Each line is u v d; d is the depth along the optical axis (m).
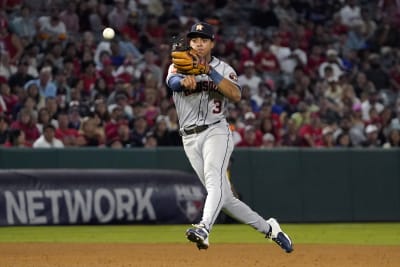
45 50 61.88
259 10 76.75
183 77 26.03
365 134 63.84
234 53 69.56
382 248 35.00
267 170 54.03
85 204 48.53
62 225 48.06
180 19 72.88
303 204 54.62
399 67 74.94
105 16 67.56
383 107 67.94
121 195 49.38
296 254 32.12
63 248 33.97
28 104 53.53
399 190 56.59
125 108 57.91
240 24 77.94
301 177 54.69
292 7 79.25
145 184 50.22
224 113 26.83
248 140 57.62
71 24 66.12
